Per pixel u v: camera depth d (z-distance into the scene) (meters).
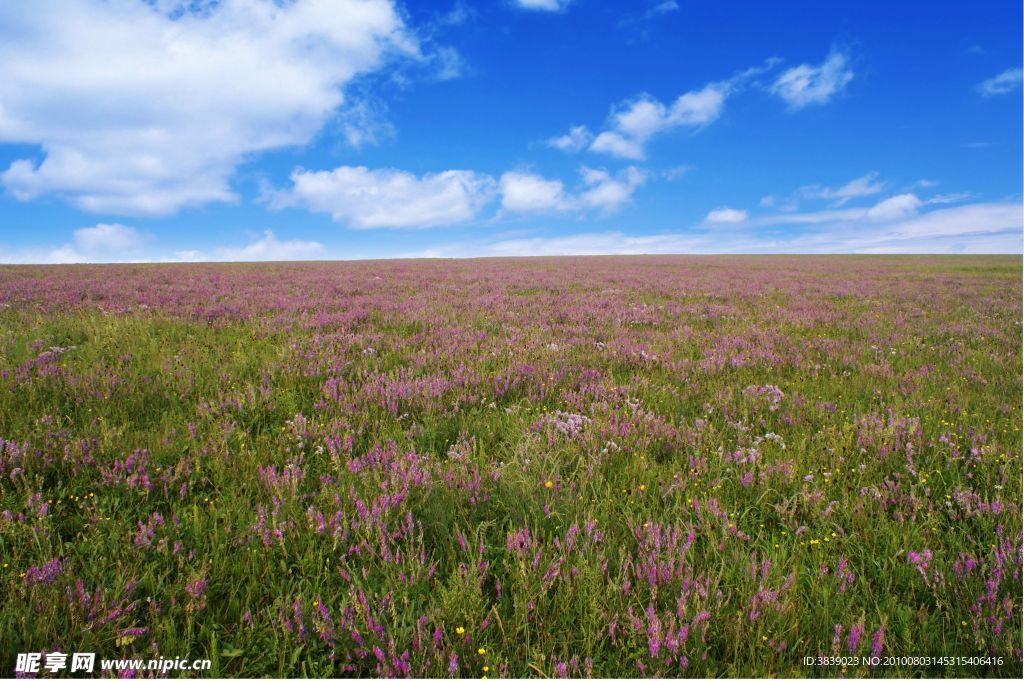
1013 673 1.96
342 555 2.50
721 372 6.60
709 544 2.68
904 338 9.36
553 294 17.45
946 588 2.38
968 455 3.85
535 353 7.23
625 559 2.49
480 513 3.00
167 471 3.15
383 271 32.22
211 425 4.12
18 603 2.09
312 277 24.34
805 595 2.35
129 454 3.41
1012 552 2.46
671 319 11.70
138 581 2.30
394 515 2.88
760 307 14.09
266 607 2.21
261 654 2.06
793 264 50.59
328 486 3.17
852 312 13.25
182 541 2.63
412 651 2.02
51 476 3.21
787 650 2.09
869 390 5.71
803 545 2.72
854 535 2.78
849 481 3.48
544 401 5.37
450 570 2.51
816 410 5.00
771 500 3.22
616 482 3.39
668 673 1.98
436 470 3.36
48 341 6.74
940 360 7.59
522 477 3.29
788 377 6.49
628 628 2.13
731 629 2.10
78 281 18.67
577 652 2.08
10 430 3.73
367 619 2.07
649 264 49.44
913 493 3.10
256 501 3.04
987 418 4.73
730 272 34.88
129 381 4.98
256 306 12.02
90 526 2.64
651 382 6.01
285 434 4.04
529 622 2.20
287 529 2.68
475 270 34.72
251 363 6.21
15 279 18.97
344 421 4.26
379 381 5.42
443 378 5.60
